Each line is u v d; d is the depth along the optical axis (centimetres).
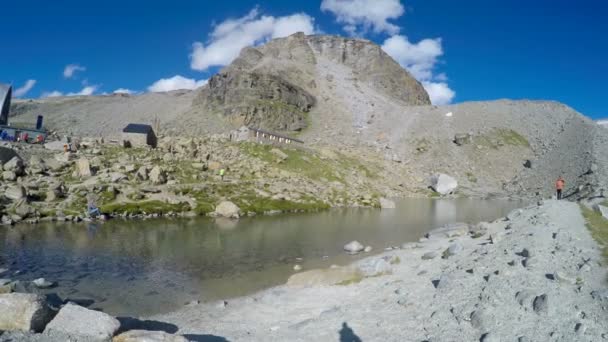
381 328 1586
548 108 19112
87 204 4322
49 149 6125
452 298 1775
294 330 1606
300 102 19325
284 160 8844
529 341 1299
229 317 1783
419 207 7419
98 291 2088
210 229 4034
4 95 7738
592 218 2948
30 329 1315
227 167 7050
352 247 3278
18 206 3822
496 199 9975
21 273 2319
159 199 4872
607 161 9538
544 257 1986
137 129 7438
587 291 1537
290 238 3766
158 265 2633
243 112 16662
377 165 11388
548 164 12588
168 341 1295
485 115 18612
